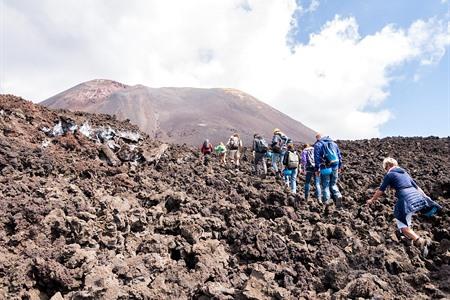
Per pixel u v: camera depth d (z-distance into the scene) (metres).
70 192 7.44
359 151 21.44
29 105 11.81
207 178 10.73
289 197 8.61
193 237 5.92
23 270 4.55
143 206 7.61
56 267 4.56
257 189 10.47
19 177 7.74
